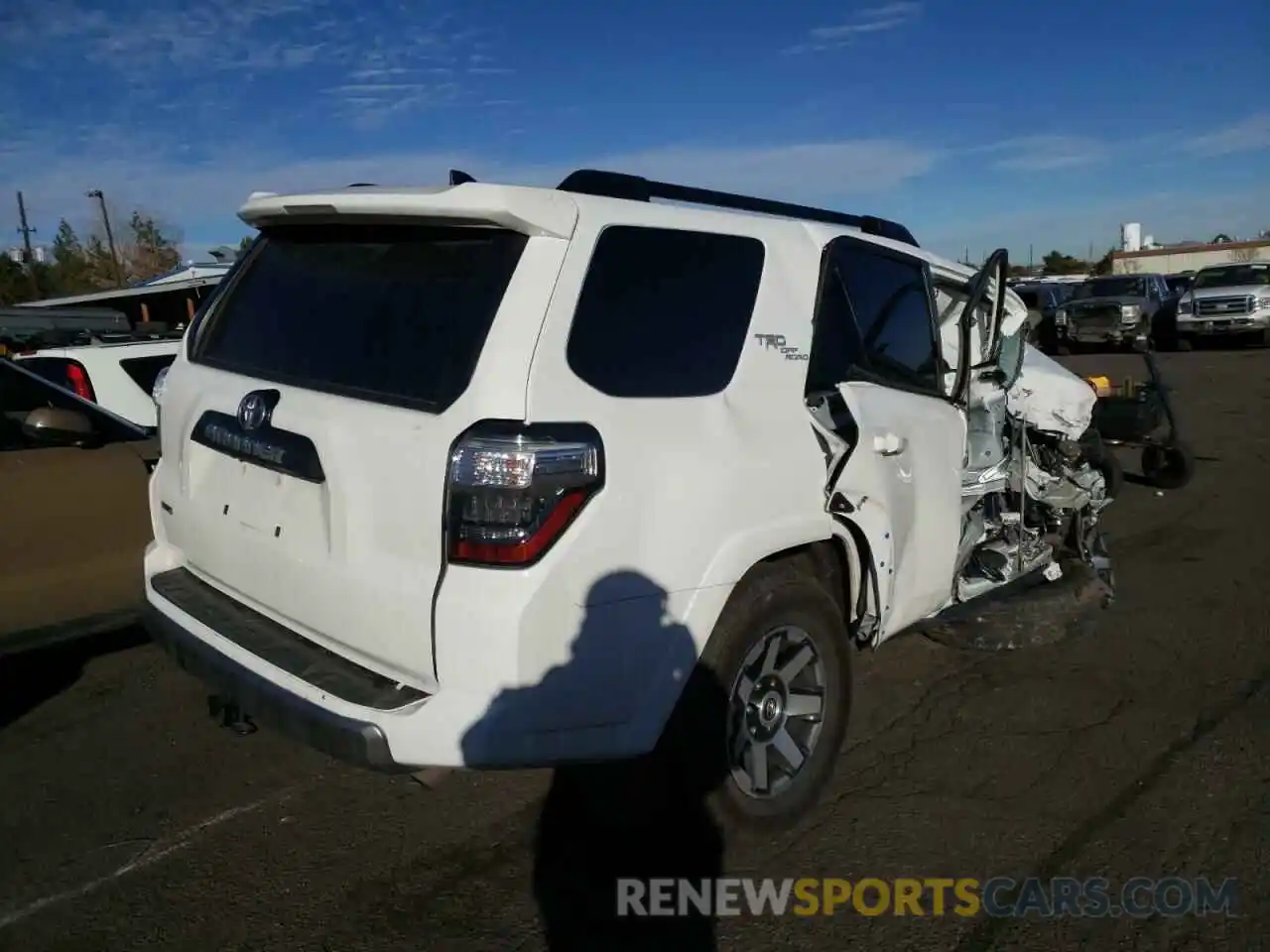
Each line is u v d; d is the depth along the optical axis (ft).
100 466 14.76
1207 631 18.43
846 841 11.60
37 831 11.67
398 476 9.08
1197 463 34.78
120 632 17.99
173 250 173.99
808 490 11.25
